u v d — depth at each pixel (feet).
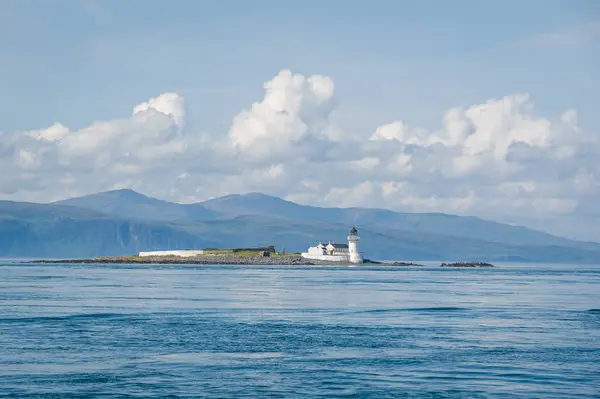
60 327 322.34
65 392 197.77
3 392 197.36
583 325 346.95
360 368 232.12
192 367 232.12
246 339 291.58
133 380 212.43
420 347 273.54
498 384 210.18
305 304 458.91
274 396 195.52
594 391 202.90
